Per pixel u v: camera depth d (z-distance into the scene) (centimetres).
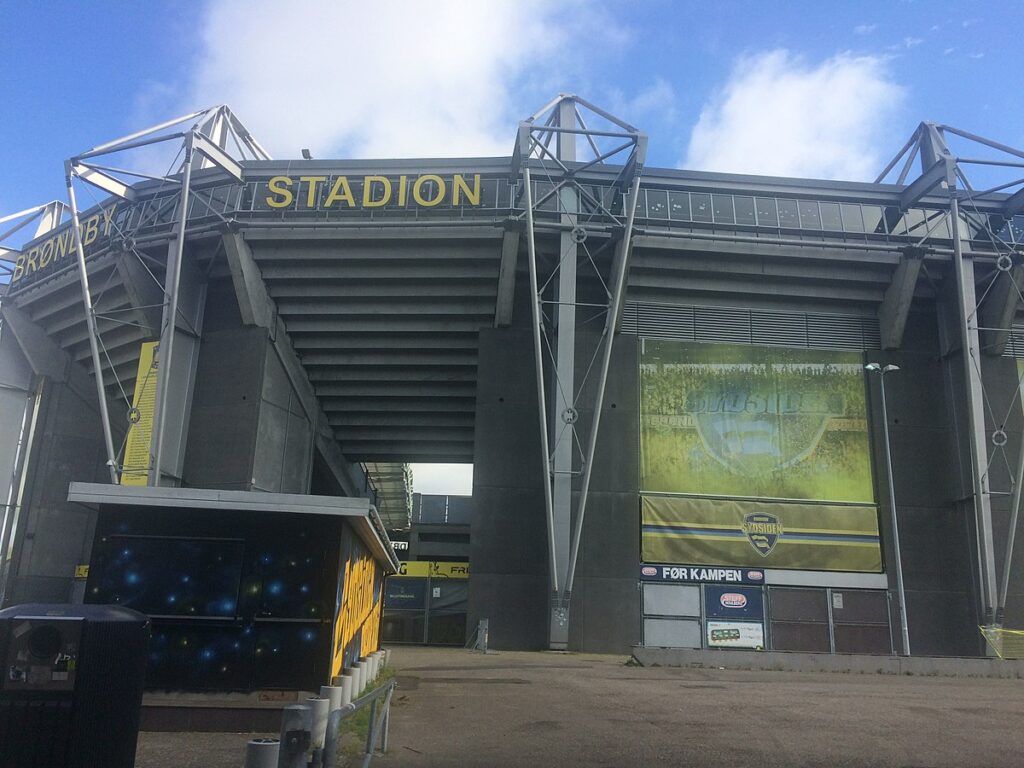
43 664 561
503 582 3534
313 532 1141
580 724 1247
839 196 3888
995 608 3394
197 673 1082
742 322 3891
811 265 3816
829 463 3741
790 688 1842
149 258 3809
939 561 3647
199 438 3797
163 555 1112
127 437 3769
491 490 3647
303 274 3859
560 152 3931
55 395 4759
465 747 1033
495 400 3775
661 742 1098
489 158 3850
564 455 3553
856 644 3525
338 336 4162
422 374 4350
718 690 1775
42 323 4709
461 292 3891
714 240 3719
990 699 1681
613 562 3534
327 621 1113
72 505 4738
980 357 3825
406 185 3741
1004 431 3731
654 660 2489
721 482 3678
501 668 2350
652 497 3616
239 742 995
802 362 3856
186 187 3519
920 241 3762
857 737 1156
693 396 3766
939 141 3794
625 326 3841
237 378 3831
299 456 4303
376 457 5353
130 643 597
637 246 3719
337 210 3700
